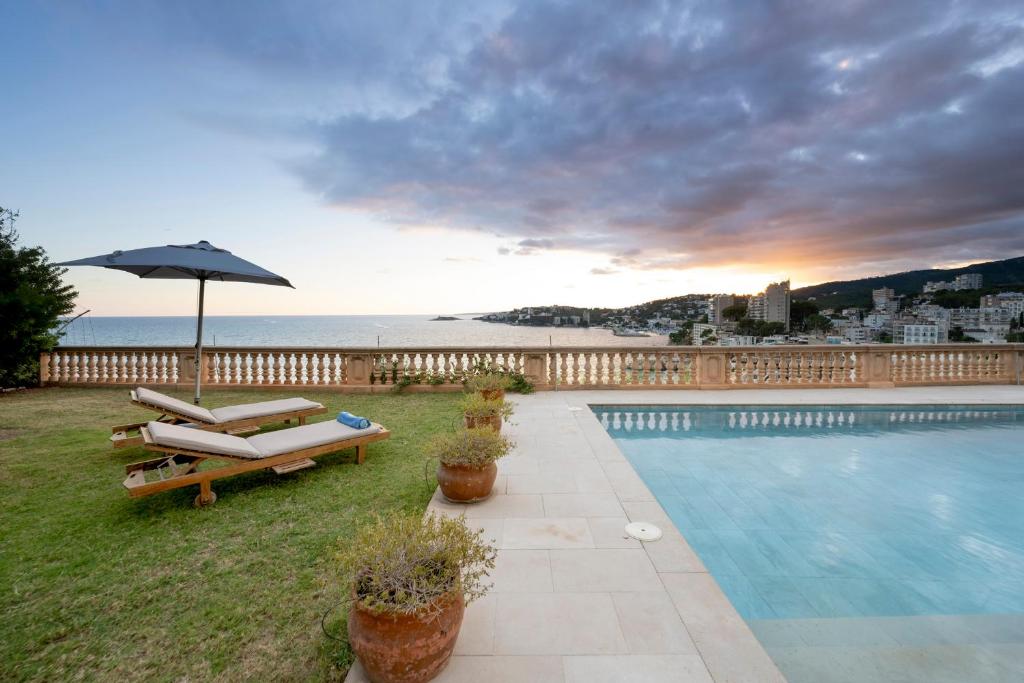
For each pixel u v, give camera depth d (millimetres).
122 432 6441
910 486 5848
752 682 2240
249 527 4148
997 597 3475
